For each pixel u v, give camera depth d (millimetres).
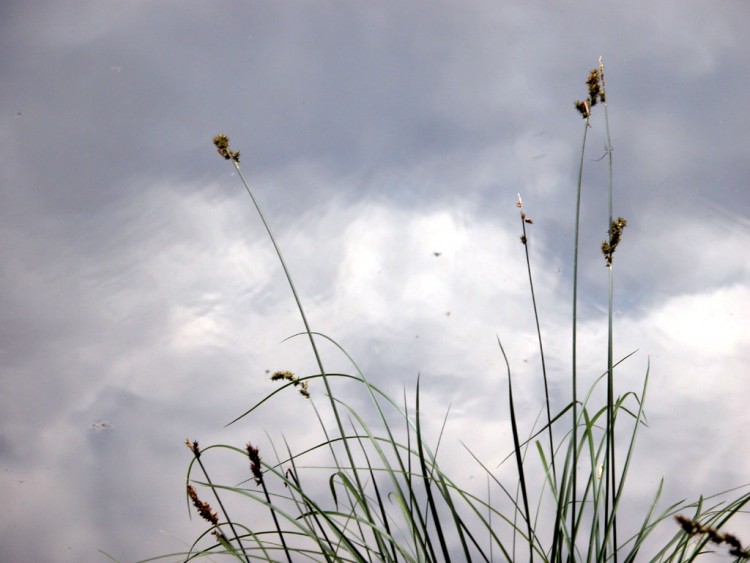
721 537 487
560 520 668
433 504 657
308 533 648
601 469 680
